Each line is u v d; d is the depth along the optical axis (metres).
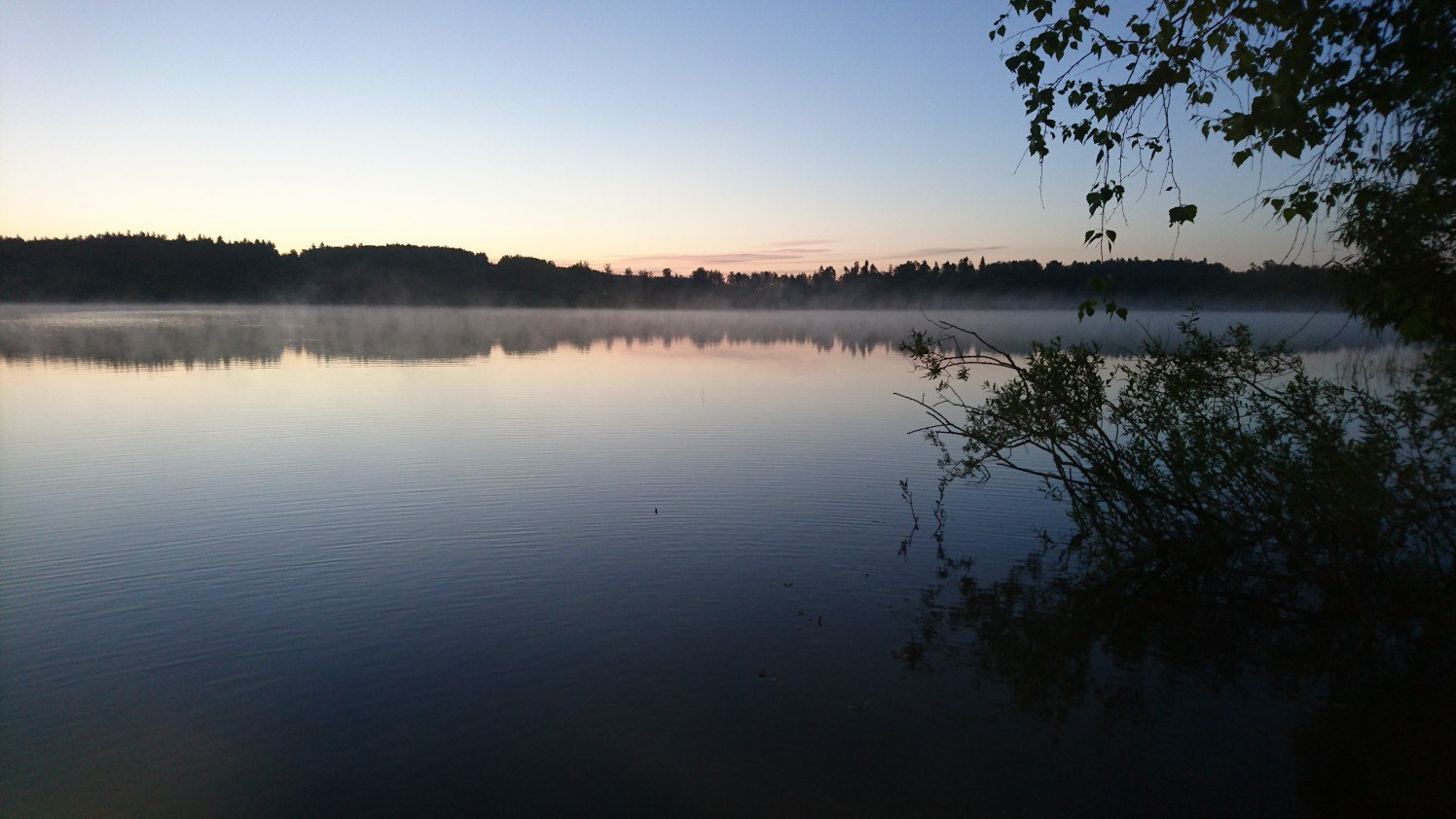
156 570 9.01
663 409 20.86
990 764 5.55
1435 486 8.16
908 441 16.52
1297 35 4.68
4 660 6.91
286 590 8.46
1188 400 9.35
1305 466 8.61
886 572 9.16
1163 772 5.46
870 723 6.05
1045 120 5.35
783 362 36.31
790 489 12.64
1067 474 13.51
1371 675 6.89
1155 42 5.20
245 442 16.22
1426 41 4.54
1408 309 5.75
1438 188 5.73
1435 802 5.11
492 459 14.67
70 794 5.17
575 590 8.52
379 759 5.55
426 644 7.26
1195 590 8.77
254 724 5.97
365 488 12.52
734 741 5.78
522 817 4.96
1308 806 5.08
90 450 15.25
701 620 7.82
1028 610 8.17
